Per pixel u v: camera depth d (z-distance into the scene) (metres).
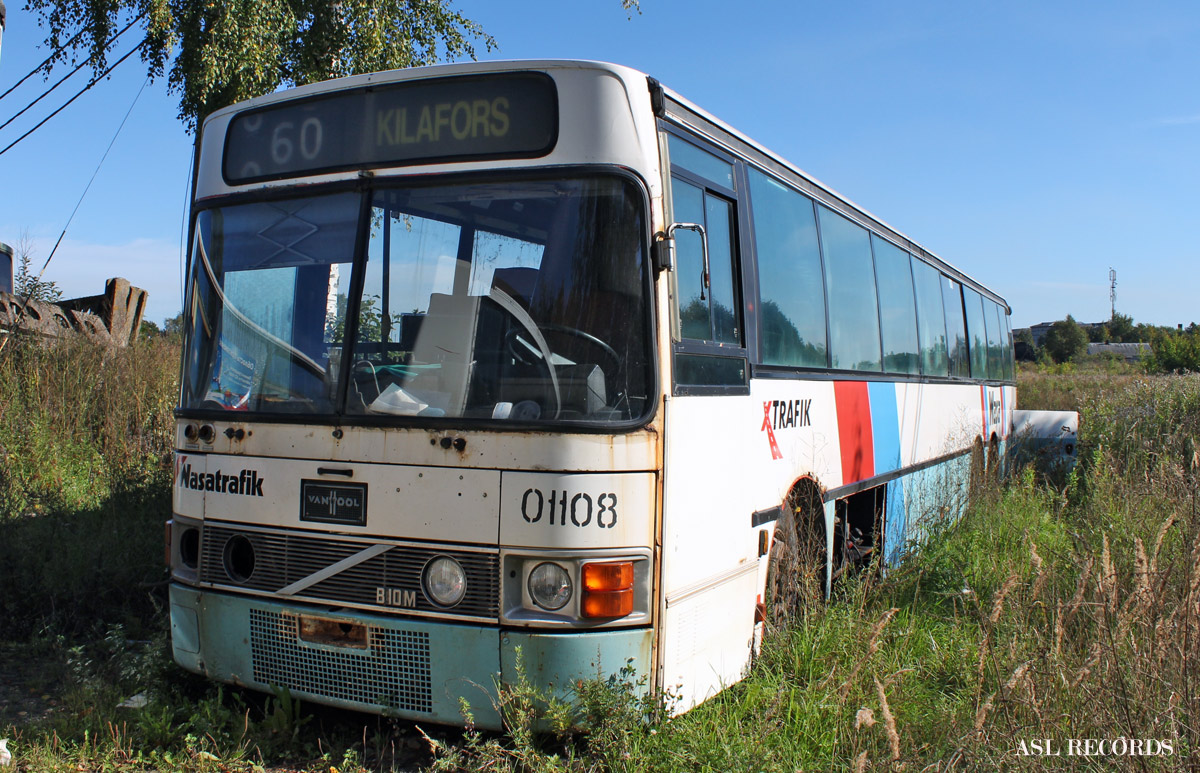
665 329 4.07
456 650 3.91
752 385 5.16
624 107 4.08
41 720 4.54
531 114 4.12
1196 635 3.94
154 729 4.32
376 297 4.23
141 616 6.21
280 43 13.26
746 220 5.36
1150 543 6.43
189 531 4.61
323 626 4.15
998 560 7.39
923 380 9.46
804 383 6.08
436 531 3.95
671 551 4.09
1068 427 13.55
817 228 6.68
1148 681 3.86
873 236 8.13
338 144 4.42
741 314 5.15
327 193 4.40
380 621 4.03
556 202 4.05
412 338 4.15
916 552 7.51
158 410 10.49
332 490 4.16
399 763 4.22
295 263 4.44
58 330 11.54
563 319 3.99
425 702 3.99
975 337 12.63
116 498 8.17
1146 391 15.94
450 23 14.84
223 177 4.72
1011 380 15.73
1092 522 8.00
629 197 4.03
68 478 9.05
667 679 4.10
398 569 4.02
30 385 10.25
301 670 4.23
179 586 4.60
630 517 3.89
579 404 3.89
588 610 3.80
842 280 7.17
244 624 4.37
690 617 4.29
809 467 6.07
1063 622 4.60
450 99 4.23
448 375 4.06
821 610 5.79
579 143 4.05
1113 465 9.50
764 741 4.10
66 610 6.09
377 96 4.36
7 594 6.08
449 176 4.18
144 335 14.05
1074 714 3.82
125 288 14.72
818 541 6.14
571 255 4.02
